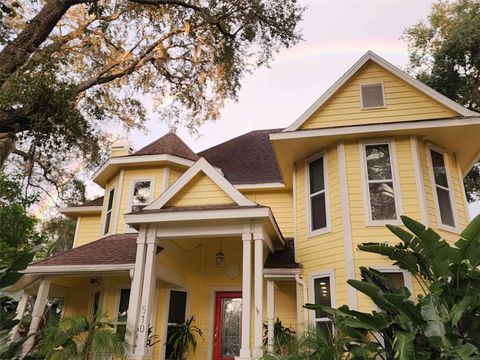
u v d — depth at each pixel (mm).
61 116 9148
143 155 11867
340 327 5949
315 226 9070
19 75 8781
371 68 9609
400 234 6098
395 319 5414
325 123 9312
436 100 8859
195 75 16172
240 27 14727
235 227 7887
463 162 9914
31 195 13203
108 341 6605
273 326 8086
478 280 5281
